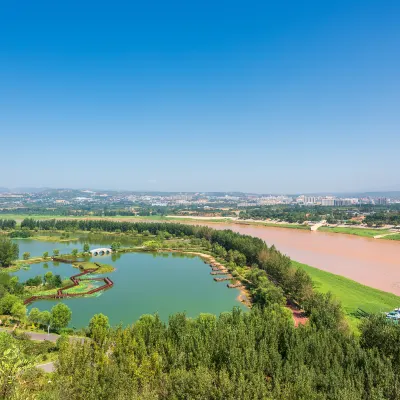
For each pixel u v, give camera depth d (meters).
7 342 85.12
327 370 75.19
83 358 71.94
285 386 67.75
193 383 66.19
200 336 86.38
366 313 146.12
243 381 65.62
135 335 86.69
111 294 185.00
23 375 63.84
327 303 129.50
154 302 172.25
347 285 190.88
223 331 87.69
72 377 65.00
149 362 73.75
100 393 61.81
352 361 77.38
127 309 162.38
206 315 113.38
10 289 173.25
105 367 68.56
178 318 96.50
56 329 128.75
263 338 87.44
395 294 178.50
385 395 68.44
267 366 77.88
